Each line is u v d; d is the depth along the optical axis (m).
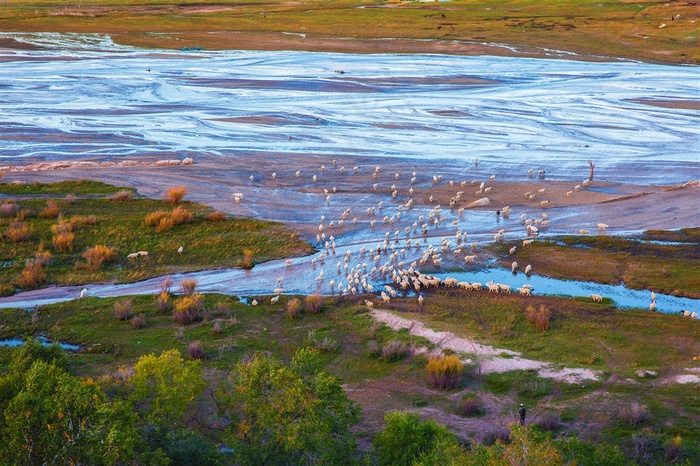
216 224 119.31
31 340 69.62
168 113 195.62
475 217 123.38
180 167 150.62
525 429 44.22
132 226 117.50
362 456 54.50
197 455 48.53
